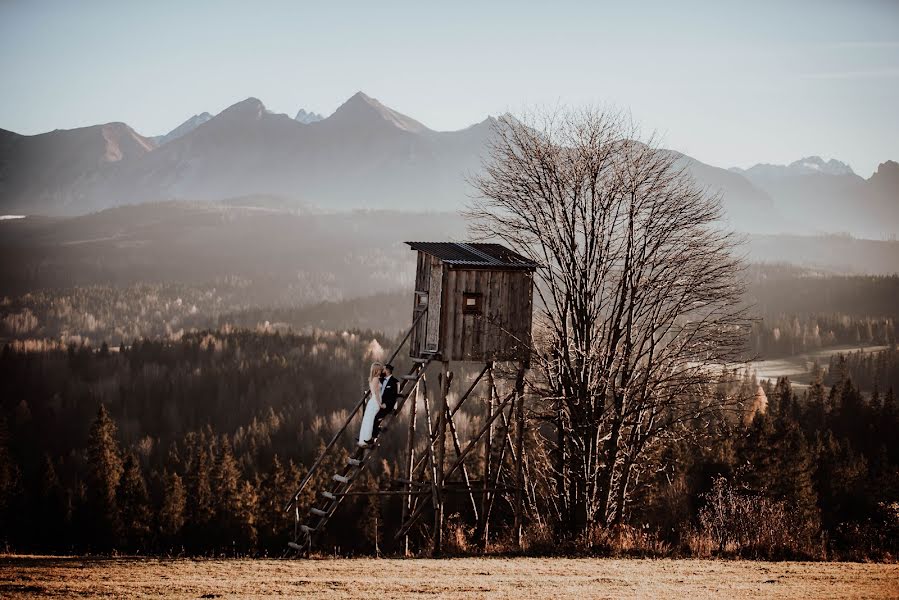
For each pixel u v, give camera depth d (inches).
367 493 1056.2
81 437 6205.7
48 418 6422.2
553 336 1253.1
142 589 605.6
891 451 4028.1
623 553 930.1
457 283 1075.3
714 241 1261.1
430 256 1115.3
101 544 3639.3
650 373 1232.2
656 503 1961.1
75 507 3828.7
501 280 1095.0
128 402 6820.9
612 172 1285.7
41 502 3814.0
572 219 1261.1
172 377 7362.2
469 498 1272.1
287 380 7209.6
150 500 4074.8
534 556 914.7
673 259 1244.5
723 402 1264.8
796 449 2773.1
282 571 714.2
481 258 1109.1
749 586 681.0
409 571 727.1
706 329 1261.1
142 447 5767.7
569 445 1232.8
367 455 1032.8
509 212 1318.9
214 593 594.6
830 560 912.9
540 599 597.0
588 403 1208.8
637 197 1267.2
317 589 620.1
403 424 4766.2
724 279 1274.6
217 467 4168.3
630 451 1242.6
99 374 7642.7
